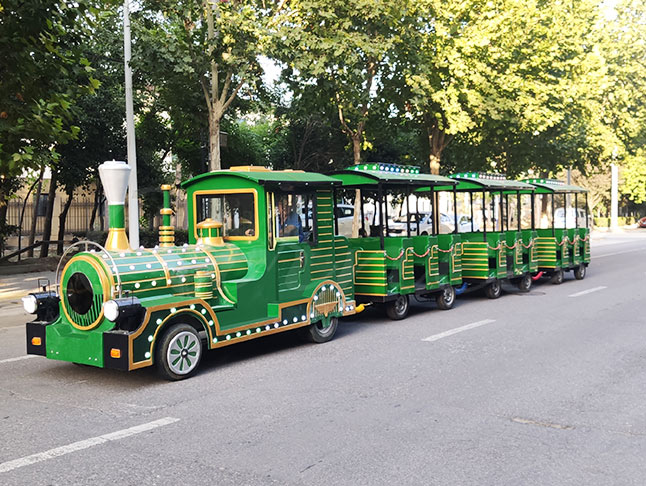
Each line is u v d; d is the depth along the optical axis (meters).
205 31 15.65
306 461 4.34
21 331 9.84
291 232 8.12
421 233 11.32
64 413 5.50
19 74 8.77
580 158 24.69
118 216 6.94
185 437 4.84
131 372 7.03
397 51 17.42
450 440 4.74
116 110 18.64
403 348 8.06
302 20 15.32
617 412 5.41
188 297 6.85
